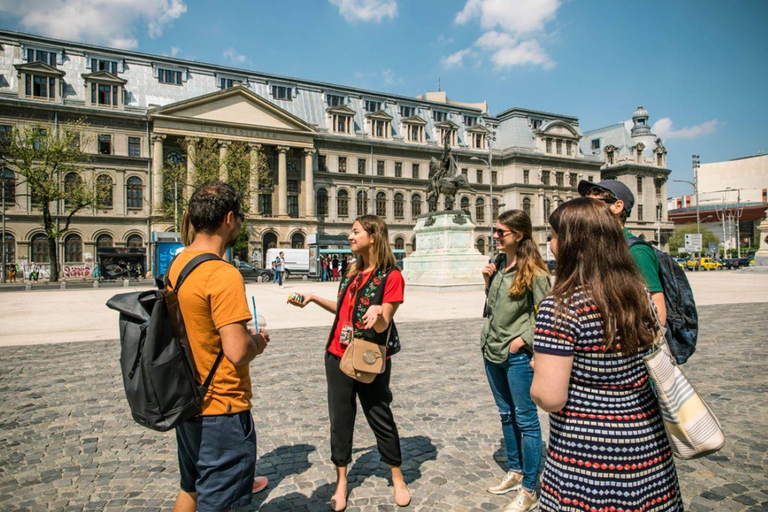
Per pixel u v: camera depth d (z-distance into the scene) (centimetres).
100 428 542
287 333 1194
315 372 788
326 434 523
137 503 377
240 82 6206
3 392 680
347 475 427
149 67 5728
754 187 12469
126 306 244
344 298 385
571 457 201
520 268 369
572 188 8100
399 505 371
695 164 6162
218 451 255
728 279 3422
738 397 635
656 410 204
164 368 236
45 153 4203
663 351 203
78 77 5341
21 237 4984
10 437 515
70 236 5162
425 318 1448
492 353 380
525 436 363
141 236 5416
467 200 7469
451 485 405
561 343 201
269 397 652
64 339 1124
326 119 6588
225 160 4775
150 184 5434
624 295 199
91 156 4881
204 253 265
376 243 372
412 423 552
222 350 257
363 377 340
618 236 209
